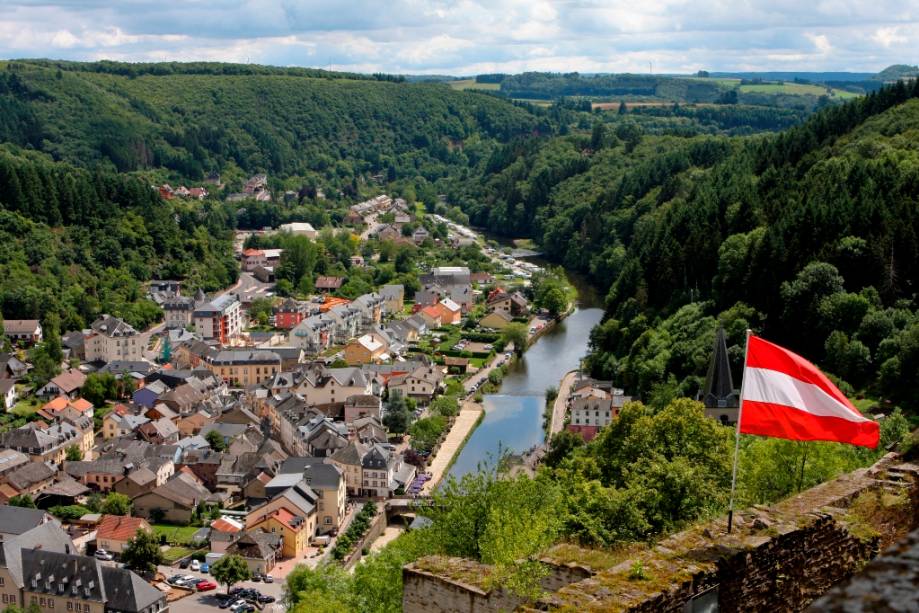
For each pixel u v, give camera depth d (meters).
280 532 168.75
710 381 169.38
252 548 162.25
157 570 161.75
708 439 95.56
